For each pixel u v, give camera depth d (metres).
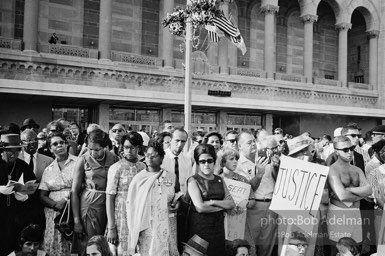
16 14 24.22
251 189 6.93
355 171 6.34
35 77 22.02
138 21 28.72
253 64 33.88
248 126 32.12
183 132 7.32
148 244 5.56
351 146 6.21
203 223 5.75
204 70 27.14
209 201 5.73
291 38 36.06
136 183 5.68
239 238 6.35
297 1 35.94
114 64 24.30
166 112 28.23
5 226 6.02
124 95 23.69
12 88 20.44
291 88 31.31
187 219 5.99
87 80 23.59
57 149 6.66
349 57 39.91
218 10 11.49
